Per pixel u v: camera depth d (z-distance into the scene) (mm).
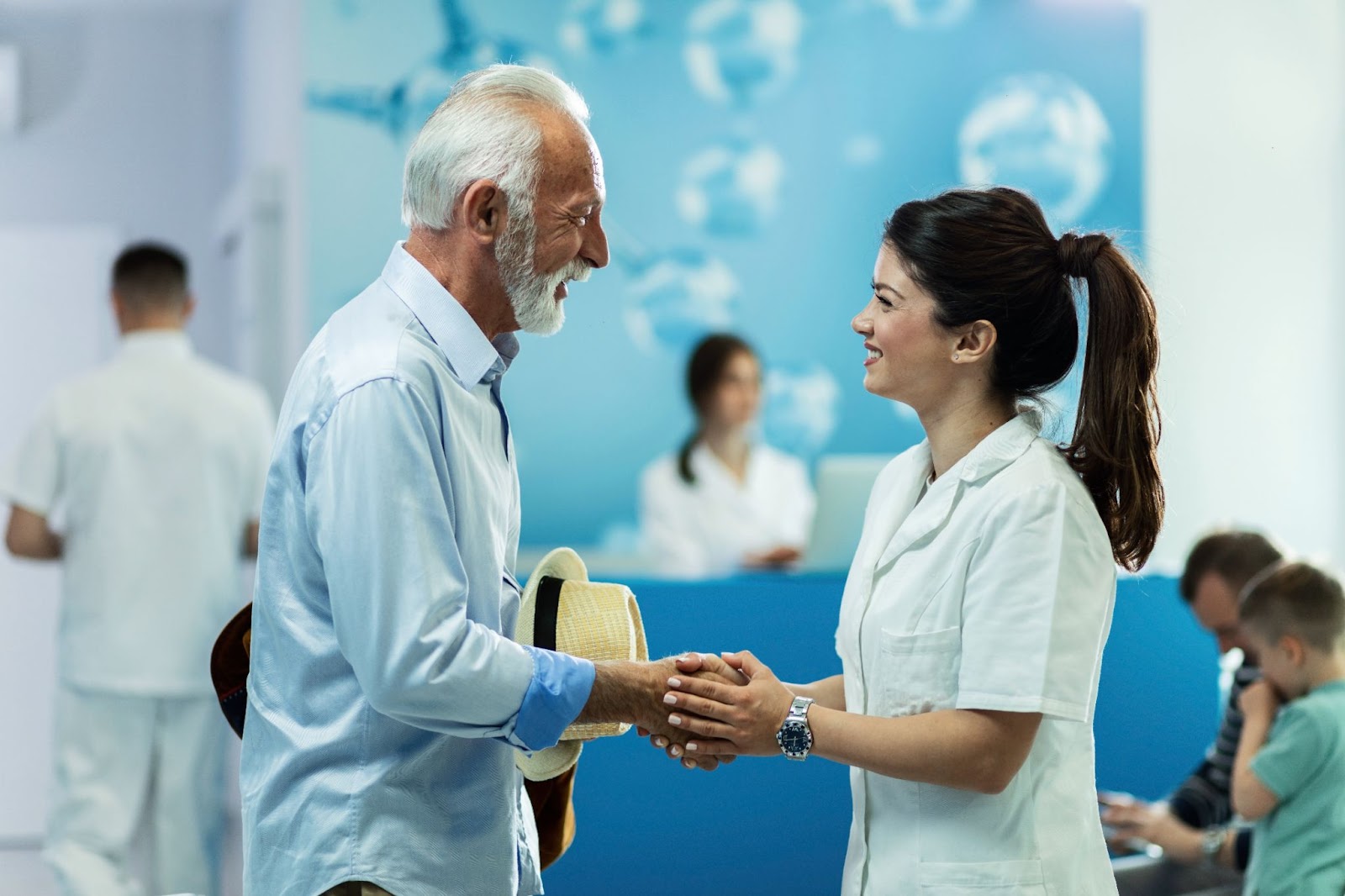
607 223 5953
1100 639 1505
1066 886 1517
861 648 1612
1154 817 2701
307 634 1520
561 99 1598
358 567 1432
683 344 6000
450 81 5621
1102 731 2797
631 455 5949
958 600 1523
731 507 5516
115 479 3684
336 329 1552
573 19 5867
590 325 5938
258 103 5781
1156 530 1575
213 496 3746
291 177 5387
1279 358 5957
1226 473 5871
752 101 6035
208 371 3809
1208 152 6059
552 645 1730
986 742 1467
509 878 1597
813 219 6074
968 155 6121
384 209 5496
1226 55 6047
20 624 5340
